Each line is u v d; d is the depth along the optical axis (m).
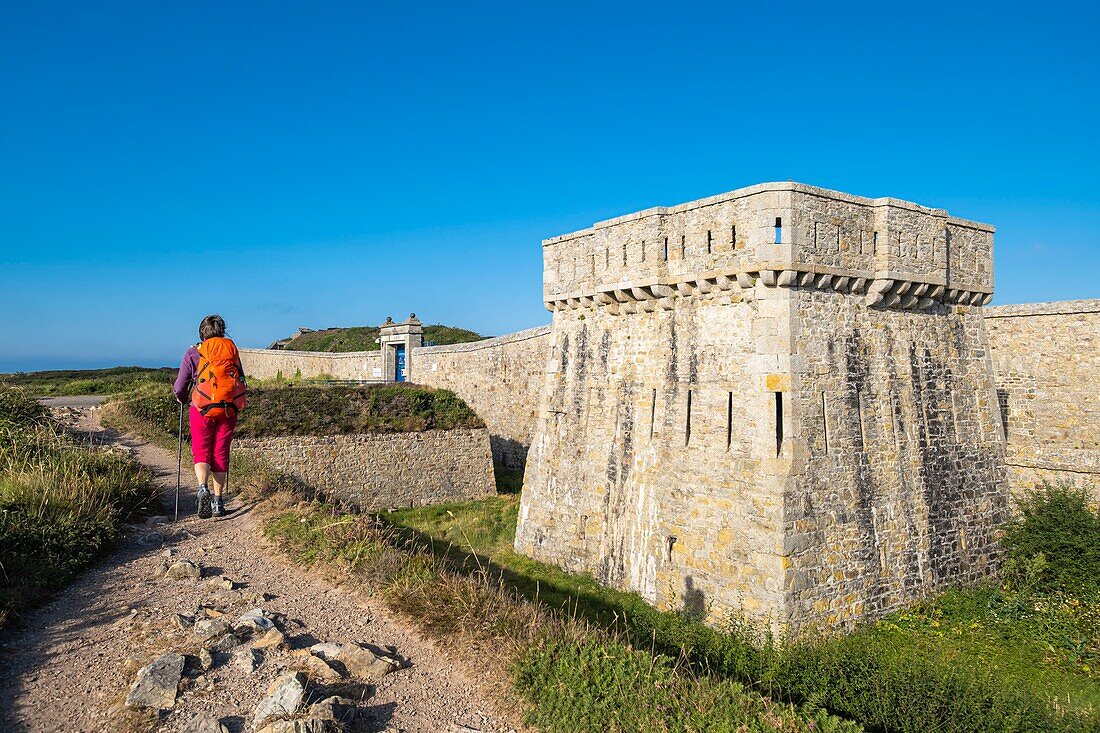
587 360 18.67
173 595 7.89
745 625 12.95
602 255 17.75
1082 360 18.58
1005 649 12.84
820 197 13.87
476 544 20.83
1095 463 15.66
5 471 10.88
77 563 8.38
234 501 12.50
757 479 13.41
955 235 16.45
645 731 6.16
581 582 17.14
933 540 15.25
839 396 14.10
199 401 10.64
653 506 15.84
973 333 17.12
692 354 15.32
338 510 13.40
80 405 31.48
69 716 5.31
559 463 19.16
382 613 8.16
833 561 13.49
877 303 14.84
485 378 32.59
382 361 39.03
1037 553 15.04
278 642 6.80
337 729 5.39
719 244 14.54
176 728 5.26
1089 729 9.19
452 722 6.05
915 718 9.12
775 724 6.77
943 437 15.88
